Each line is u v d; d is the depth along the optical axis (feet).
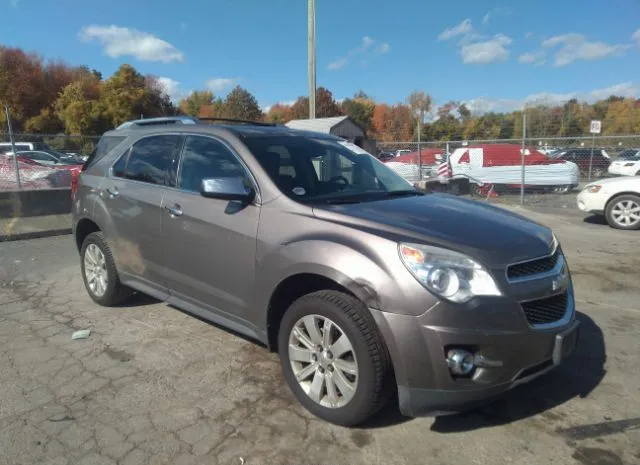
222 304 12.23
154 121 15.94
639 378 12.12
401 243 9.24
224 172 12.48
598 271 21.84
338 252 9.60
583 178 61.62
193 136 13.73
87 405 10.79
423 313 8.78
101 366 12.59
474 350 8.91
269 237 10.89
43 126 185.47
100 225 16.07
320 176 12.60
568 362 13.02
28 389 11.44
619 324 15.74
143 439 9.61
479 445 9.50
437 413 9.11
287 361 10.67
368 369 9.20
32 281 20.22
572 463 9.00
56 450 9.26
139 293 18.22
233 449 9.34
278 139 13.28
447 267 8.91
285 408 10.72
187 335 14.55
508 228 10.55
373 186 13.32
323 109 228.63
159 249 13.80
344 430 9.93
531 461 9.05
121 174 15.66
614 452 9.29
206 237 12.28
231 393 11.33
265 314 11.07
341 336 9.62
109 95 182.60
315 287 10.78
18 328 15.08
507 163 54.24
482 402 9.24
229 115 237.66
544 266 9.98
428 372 8.84
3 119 179.22
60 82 206.59
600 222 35.65
